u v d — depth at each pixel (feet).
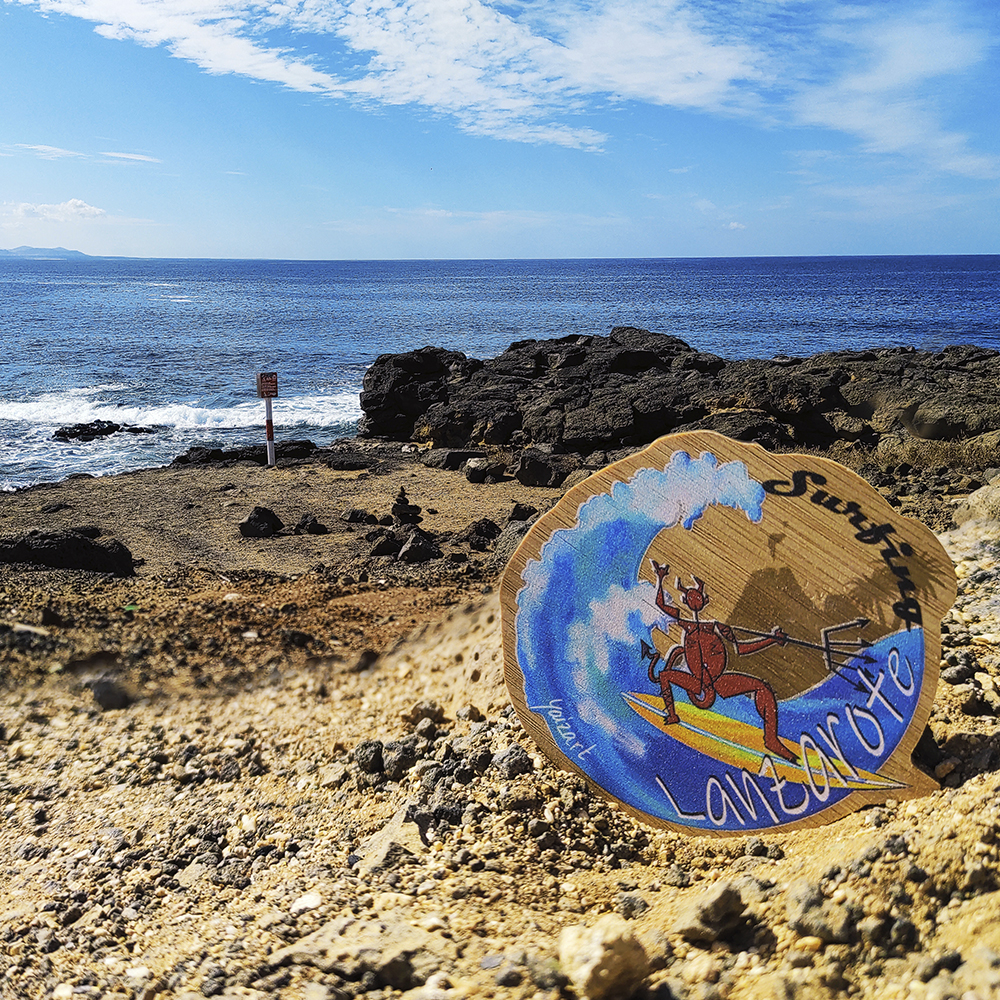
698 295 397.80
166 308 305.73
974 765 10.59
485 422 71.51
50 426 91.86
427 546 34.55
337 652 18.52
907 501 36.68
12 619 19.12
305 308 309.42
